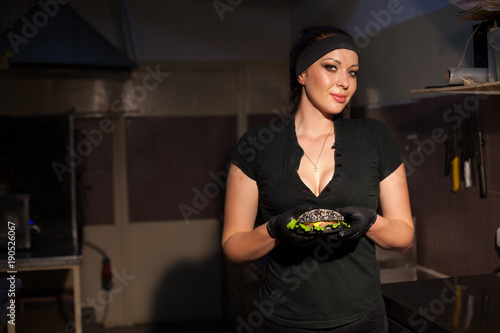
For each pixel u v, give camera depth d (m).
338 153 1.08
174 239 3.79
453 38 1.97
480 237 1.89
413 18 2.25
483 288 1.44
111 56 3.04
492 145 1.81
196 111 3.79
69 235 3.16
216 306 3.85
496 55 1.49
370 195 1.08
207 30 3.74
